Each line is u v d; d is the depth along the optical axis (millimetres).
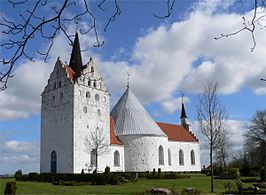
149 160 76188
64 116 69500
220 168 73062
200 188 42250
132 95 85438
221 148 83688
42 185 48406
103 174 52625
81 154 67438
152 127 80000
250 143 92438
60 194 35125
